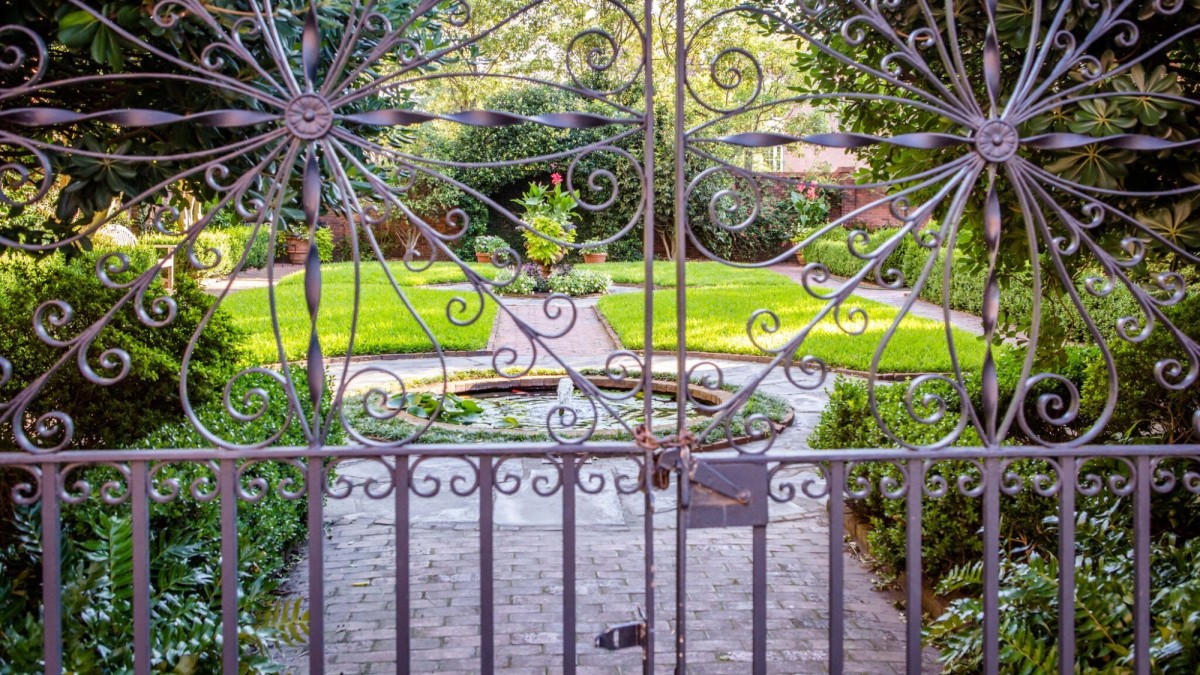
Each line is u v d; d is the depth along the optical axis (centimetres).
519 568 430
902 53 225
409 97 427
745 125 2088
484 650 227
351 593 403
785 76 2083
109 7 237
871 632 365
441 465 600
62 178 489
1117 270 230
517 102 2062
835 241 2131
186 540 310
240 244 1959
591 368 923
